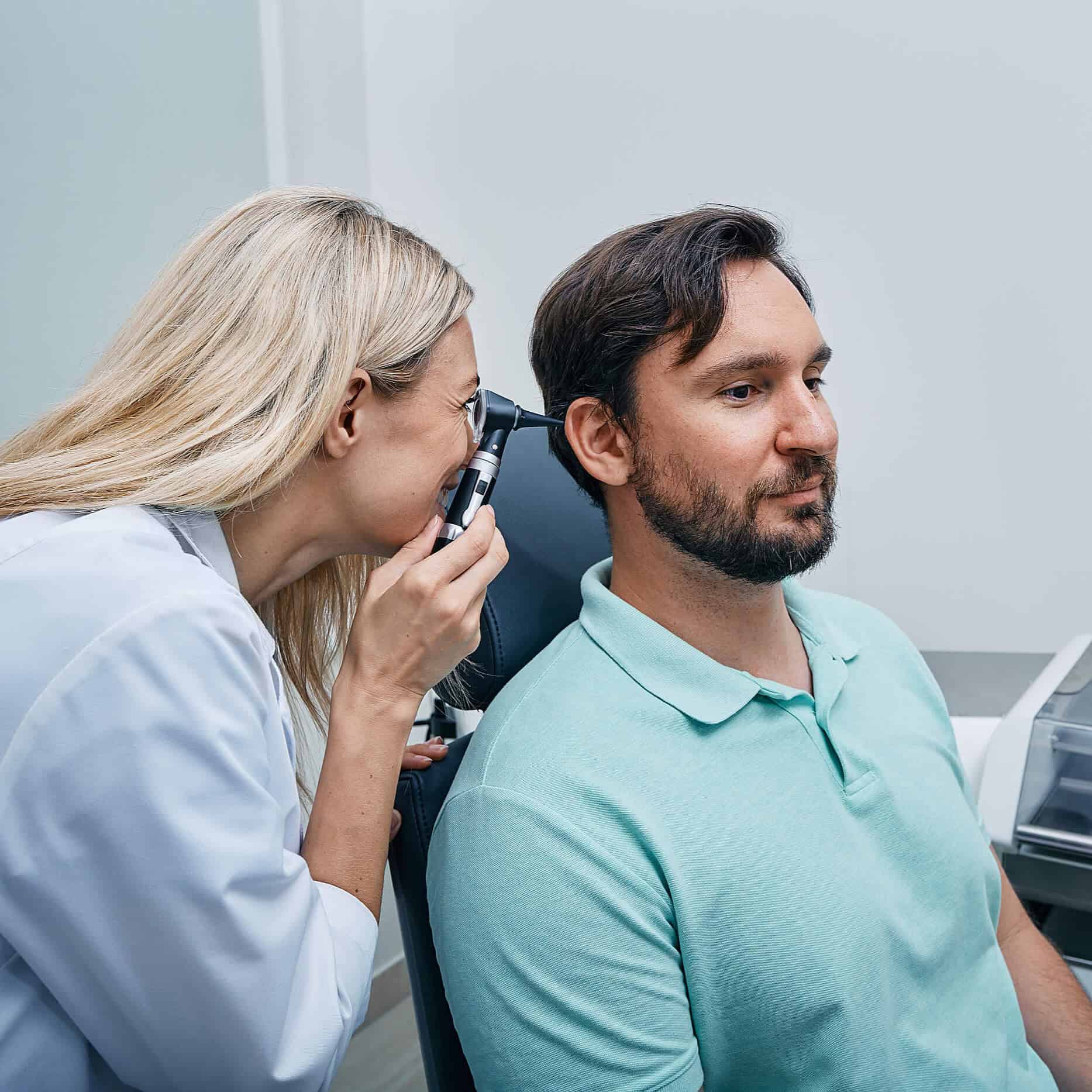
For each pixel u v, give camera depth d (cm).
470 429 74
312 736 131
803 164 154
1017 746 98
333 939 62
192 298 66
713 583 75
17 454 69
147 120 133
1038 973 85
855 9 147
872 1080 68
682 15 154
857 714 79
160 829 51
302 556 72
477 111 167
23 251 122
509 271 171
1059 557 152
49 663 52
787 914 67
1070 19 137
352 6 151
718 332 70
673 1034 64
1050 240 144
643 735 71
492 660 85
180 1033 54
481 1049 65
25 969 57
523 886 64
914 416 156
